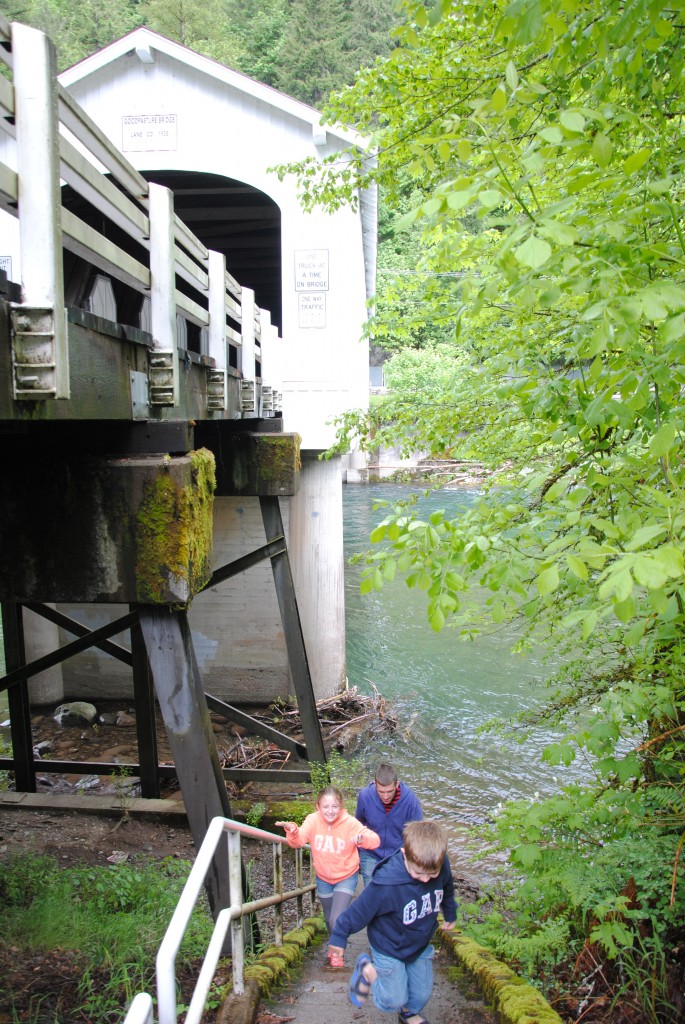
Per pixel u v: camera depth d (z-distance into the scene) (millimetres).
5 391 2568
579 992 3990
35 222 2598
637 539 1876
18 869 5645
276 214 15461
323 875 4395
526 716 5176
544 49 2928
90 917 4785
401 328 5812
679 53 2613
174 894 5473
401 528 2553
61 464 3885
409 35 3564
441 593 2342
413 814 4629
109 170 3807
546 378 3969
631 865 3799
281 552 8578
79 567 3895
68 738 10711
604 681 4473
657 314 1760
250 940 4496
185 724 4090
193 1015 2520
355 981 3041
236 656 11820
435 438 5348
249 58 47094
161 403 4441
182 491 3854
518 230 1737
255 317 9602
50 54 2604
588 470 3006
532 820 3789
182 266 5195
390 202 5805
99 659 11852
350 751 10062
